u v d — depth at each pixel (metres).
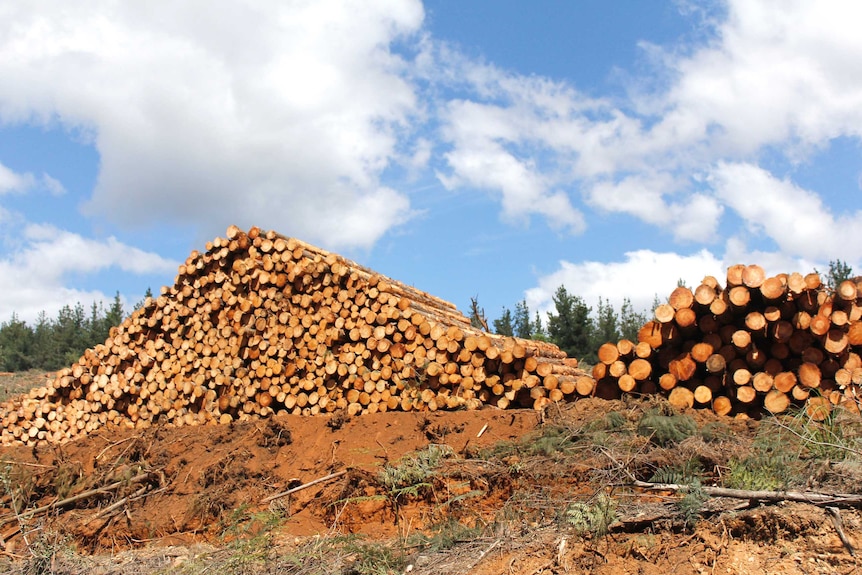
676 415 7.40
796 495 5.38
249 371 10.98
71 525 8.91
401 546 6.56
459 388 9.38
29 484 9.84
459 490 7.39
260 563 6.74
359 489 7.86
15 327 33.03
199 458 9.73
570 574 5.45
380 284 10.09
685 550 5.36
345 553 6.72
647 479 6.57
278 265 10.91
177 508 8.86
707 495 5.71
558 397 8.74
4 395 21.64
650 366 8.21
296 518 7.98
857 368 7.44
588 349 24.14
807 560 4.88
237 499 8.62
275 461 9.15
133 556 7.91
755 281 7.57
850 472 5.68
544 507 6.50
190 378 11.62
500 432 8.29
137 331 12.27
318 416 9.88
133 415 12.02
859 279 7.51
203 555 7.21
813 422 6.70
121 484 9.47
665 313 8.02
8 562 8.16
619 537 5.68
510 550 5.95
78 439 11.60
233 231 11.40
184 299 11.91
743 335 7.63
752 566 5.00
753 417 7.78
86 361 12.70
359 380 9.98
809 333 7.64
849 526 5.04
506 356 9.09
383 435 8.80
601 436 7.13
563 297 24.88
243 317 11.26
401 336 9.85
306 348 10.52
